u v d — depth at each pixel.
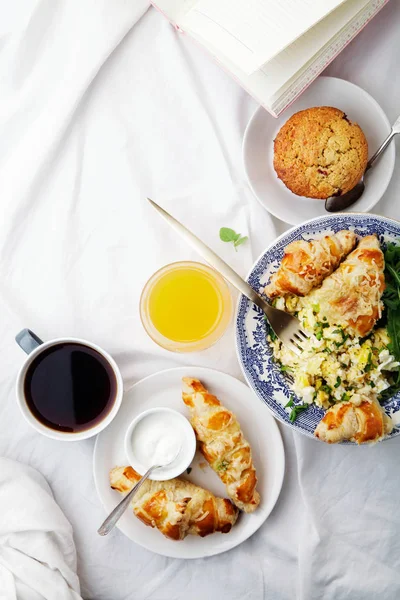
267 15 0.84
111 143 0.96
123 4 0.94
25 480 0.95
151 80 0.95
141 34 0.95
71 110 0.95
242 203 0.95
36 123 0.96
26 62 0.95
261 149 0.94
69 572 0.94
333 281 0.86
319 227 0.88
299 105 0.92
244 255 0.94
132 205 0.96
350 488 0.94
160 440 0.91
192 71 0.95
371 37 0.93
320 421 0.88
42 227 0.97
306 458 0.94
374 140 0.92
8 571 0.93
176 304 0.93
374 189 0.91
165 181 0.96
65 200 0.96
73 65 0.94
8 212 0.96
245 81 0.87
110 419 0.91
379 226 0.87
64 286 0.96
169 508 0.90
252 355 0.89
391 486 0.94
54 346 0.91
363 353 0.87
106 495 0.93
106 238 0.96
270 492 0.93
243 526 0.94
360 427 0.86
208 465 0.94
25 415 0.91
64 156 0.96
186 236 0.89
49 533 0.94
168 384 0.94
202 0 0.87
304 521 0.95
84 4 0.94
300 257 0.86
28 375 0.91
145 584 0.96
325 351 0.88
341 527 0.94
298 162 0.89
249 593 0.96
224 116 0.94
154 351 0.95
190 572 0.96
